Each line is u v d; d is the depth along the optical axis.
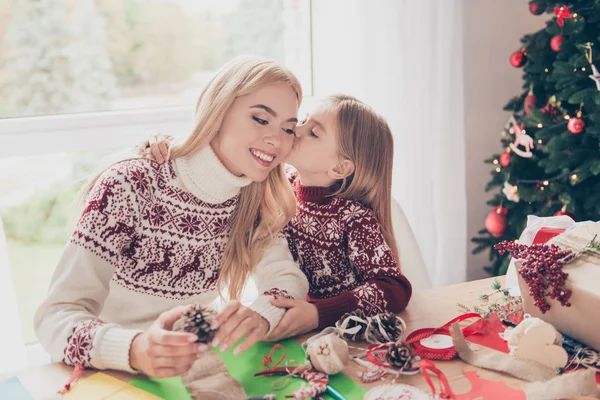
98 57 2.23
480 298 1.17
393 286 1.18
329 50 2.24
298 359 1.01
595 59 2.03
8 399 0.91
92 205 1.12
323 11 2.23
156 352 0.91
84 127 2.02
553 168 2.14
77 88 2.23
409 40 2.20
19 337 1.89
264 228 1.29
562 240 1.06
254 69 1.12
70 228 1.26
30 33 2.14
